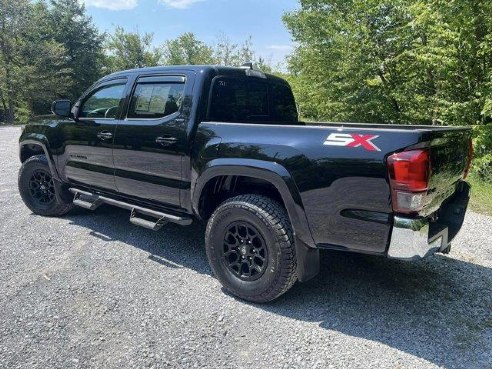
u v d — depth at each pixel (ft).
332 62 43.09
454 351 8.23
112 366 7.59
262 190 10.77
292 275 9.45
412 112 36.17
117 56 146.92
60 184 15.81
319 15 45.24
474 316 9.55
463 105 27.43
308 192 8.85
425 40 33.35
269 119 13.87
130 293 10.38
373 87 39.52
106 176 13.76
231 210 9.96
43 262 12.16
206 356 7.96
